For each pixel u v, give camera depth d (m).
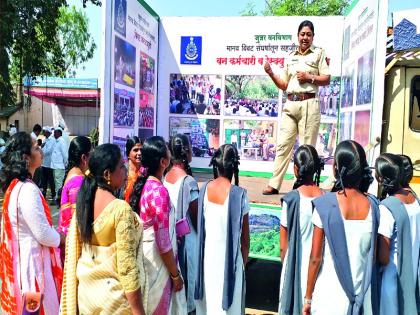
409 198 2.89
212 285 2.92
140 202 2.66
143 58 5.98
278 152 4.67
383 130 4.34
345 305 2.32
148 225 2.63
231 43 6.55
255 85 6.50
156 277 2.62
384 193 3.00
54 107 25.52
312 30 4.59
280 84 4.71
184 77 6.72
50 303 2.71
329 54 6.21
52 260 2.81
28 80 14.80
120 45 5.00
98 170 2.15
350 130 5.42
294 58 4.66
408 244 2.68
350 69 5.51
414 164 4.18
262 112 6.53
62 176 9.67
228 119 6.66
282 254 3.06
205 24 6.60
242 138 6.63
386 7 3.86
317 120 4.58
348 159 2.37
